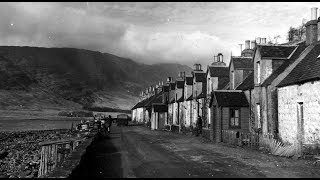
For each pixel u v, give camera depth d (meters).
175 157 15.41
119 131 39.53
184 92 38.56
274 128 19.86
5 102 129.38
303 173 11.17
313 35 20.31
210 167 12.47
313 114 16.02
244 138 20.05
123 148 19.61
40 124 60.84
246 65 26.72
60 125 58.59
